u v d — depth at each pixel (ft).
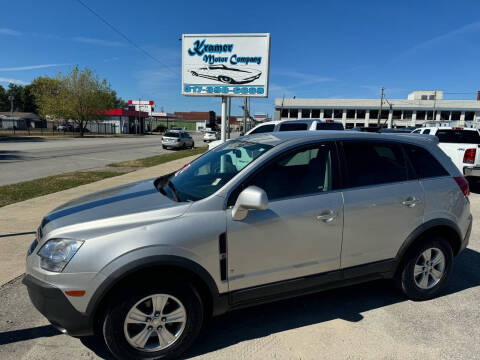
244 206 7.43
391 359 7.88
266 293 8.43
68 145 84.99
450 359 7.89
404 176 9.95
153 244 7.13
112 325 7.13
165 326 7.61
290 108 229.45
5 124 185.16
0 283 11.24
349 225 9.02
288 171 8.75
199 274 7.53
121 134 185.06
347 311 9.95
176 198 8.50
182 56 40.24
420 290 10.37
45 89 151.33
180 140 81.87
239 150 9.78
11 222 17.69
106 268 6.91
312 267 8.81
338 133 9.75
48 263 7.14
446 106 216.95
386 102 221.46
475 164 26.96
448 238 10.87
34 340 8.43
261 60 39.11
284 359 7.86
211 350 8.17
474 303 10.46
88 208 8.34
